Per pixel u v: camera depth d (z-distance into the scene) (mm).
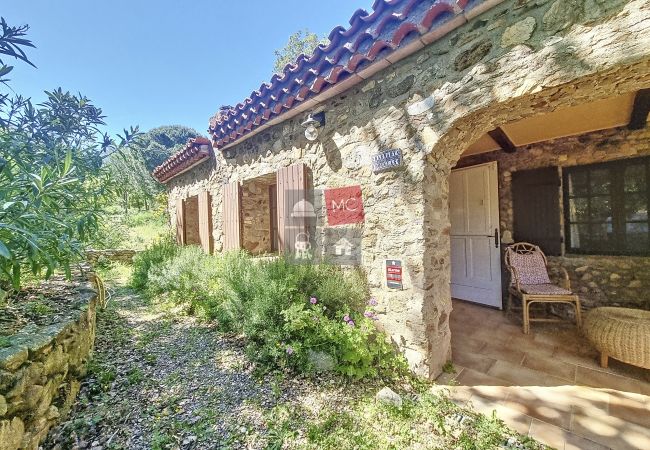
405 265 2320
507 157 3961
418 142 2199
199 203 5531
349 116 2760
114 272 6062
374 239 2572
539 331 3162
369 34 2328
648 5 1277
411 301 2281
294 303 2445
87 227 2258
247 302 2668
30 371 1286
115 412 1679
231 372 2211
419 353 2234
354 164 2725
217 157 5016
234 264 3404
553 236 3568
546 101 1854
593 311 2645
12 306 1843
